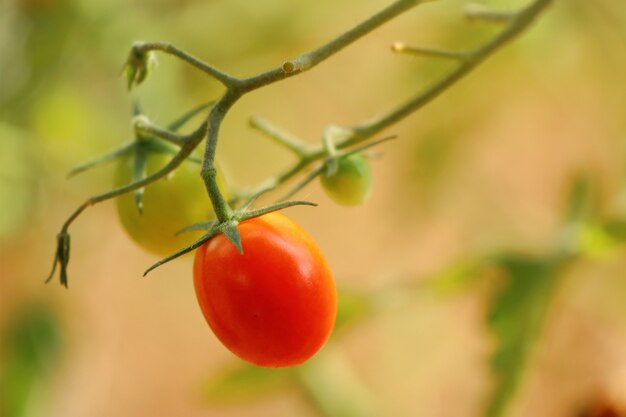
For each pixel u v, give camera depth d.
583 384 0.52
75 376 0.60
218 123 0.26
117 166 0.28
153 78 0.45
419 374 0.54
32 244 0.50
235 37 0.48
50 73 0.47
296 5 0.47
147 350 0.69
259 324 0.25
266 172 0.51
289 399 0.67
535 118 0.62
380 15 0.26
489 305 0.36
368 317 0.38
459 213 0.50
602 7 0.44
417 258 0.65
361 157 0.29
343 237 0.67
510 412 0.35
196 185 0.28
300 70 0.26
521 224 0.50
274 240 0.25
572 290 0.47
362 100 0.54
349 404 0.41
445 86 0.30
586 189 0.37
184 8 0.48
